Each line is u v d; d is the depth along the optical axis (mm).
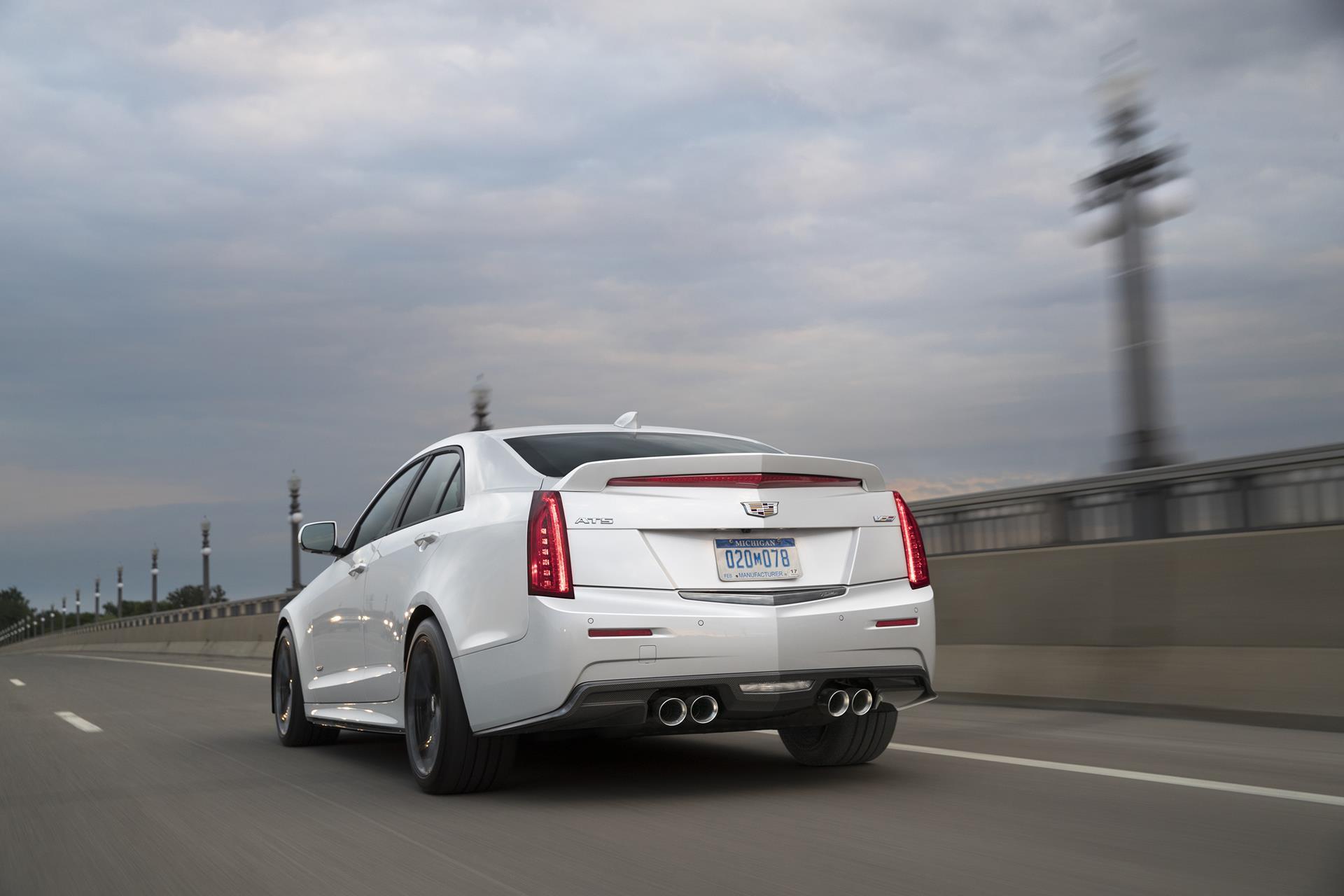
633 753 6680
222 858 4387
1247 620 7613
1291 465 7496
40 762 7234
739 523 5137
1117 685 8336
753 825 4633
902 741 6977
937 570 10172
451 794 5520
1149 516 8477
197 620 32000
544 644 4879
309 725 7770
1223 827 4449
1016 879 3746
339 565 7273
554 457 5566
